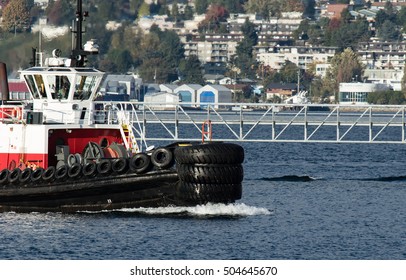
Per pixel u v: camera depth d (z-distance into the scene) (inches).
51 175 5221.5
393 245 4756.4
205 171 5024.6
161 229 4904.0
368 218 5526.6
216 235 4825.3
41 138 5319.9
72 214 5260.8
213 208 5172.2
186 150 5029.5
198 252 4490.7
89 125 5438.0
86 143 5467.5
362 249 4650.6
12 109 5462.6
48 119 5506.9
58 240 4702.3
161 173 5093.5
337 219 5467.5
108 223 5022.1
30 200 5290.4
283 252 4542.3
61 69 5516.7
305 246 4685.0
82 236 4763.8
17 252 4480.8
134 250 4510.3
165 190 5128.0
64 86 5521.7
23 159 5369.1
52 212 5310.0
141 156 5113.2
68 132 5413.4
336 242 4795.8
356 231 5098.4
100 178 5142.7
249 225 5103.3
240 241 4726.9
